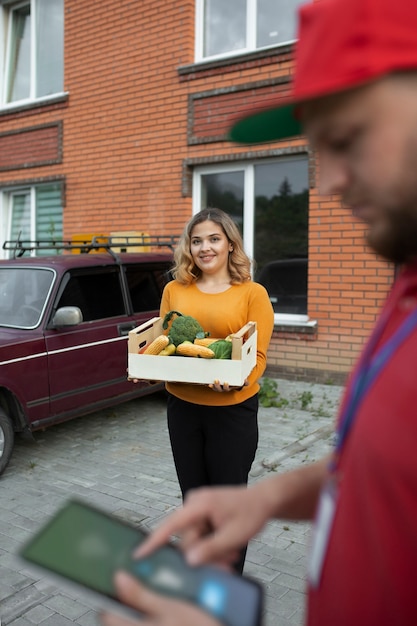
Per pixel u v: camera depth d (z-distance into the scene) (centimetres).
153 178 824
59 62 952
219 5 776
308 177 705
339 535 85
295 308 739
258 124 96
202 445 274
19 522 375
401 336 82
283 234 744
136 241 772
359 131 77
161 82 802
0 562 322
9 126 997
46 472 465
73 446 529
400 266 92
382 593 79
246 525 105
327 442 521
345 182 82
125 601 83
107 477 454
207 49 793
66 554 91
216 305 283
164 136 806
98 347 521
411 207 76
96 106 876
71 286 519
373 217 80
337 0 75
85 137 894
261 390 665
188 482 276
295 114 91
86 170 898
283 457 477
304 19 80
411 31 72
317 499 109
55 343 483
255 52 714
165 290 306
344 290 680
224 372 258
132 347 276
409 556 75
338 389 680
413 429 75
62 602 285
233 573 91
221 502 106
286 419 585
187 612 79
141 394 577
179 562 89
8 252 1045
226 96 745
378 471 78
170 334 274
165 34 793
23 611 277
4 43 1020
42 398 472
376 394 81
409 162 74
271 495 108
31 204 998
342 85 74
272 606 280
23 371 457
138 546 92
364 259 664
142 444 534
